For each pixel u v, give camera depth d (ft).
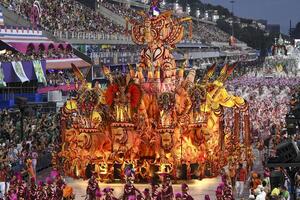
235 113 156.87
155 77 150.41
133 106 145.59
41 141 169.48
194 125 149.59
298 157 66.80
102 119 149.89
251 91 349.41
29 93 219.41
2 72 193.88
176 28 156.76
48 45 272.51
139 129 146.72
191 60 481.05
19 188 112.37
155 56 154.30
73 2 421.59
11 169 135.44
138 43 158.30
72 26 349.61
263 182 114.21
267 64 631.56
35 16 292.20
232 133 161.48
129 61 330.54
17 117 190.29
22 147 152.87
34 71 220.23
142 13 161.99
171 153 146.20
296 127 139.85
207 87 154.10
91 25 387.96
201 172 150.00
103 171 147.95
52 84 239.50
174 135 146.61
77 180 150.92
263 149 177.78
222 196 112.88
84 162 150.10
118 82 147.13
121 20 489.26
